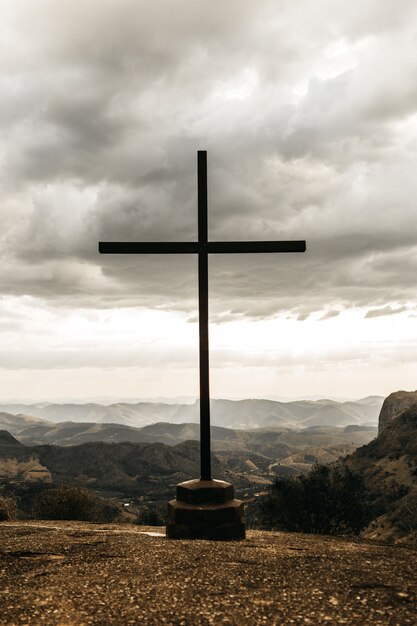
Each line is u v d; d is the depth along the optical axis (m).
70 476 171.75
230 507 7.45
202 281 8.54
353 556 5.86
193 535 7.32
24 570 5.23
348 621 3.78
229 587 4.56
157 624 3.74
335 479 19.17
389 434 94.06
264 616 3.89
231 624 3.73
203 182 8.66
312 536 8.22
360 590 4.48
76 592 4.43
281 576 4.91
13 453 184.12
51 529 8.38
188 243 8.61
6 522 10.73
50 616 3.88
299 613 3.94
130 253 8.62
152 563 5.39
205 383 8.23
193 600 4.23
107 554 5.85
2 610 4.00
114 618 3.85
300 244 8.56
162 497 141.50
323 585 4.63
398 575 4.96
